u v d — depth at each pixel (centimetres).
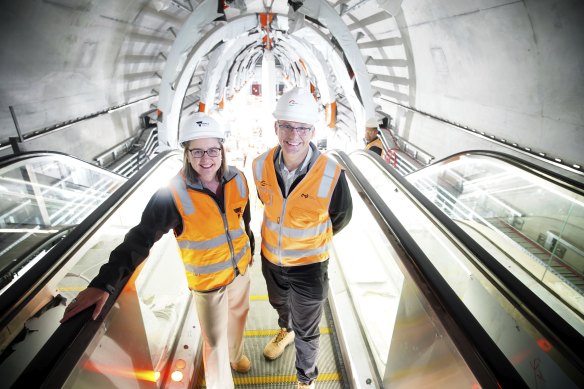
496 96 528
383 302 299
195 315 288
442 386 133
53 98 618
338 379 253
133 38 783
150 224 162
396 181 304
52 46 564
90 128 748
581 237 361
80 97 702
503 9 436
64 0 527
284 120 164
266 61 1064
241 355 247
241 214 194
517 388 95
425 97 757
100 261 419
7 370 167
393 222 190
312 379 227
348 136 1153
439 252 313
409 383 171
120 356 149
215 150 165
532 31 416
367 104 669
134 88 945
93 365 124
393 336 200
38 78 566
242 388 244
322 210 185
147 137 991
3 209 479
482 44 510
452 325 122
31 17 495
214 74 809
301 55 859
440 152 723
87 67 688
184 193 169
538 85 441
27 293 145
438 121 714
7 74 505
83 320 122
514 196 476
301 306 210
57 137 632
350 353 246
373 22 776
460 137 642
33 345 179
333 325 298
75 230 188
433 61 664
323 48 666
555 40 392
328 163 181
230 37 661
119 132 893
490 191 530
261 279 363
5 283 339
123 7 658
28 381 99
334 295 307
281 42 1021
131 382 163
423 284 144
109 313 136
